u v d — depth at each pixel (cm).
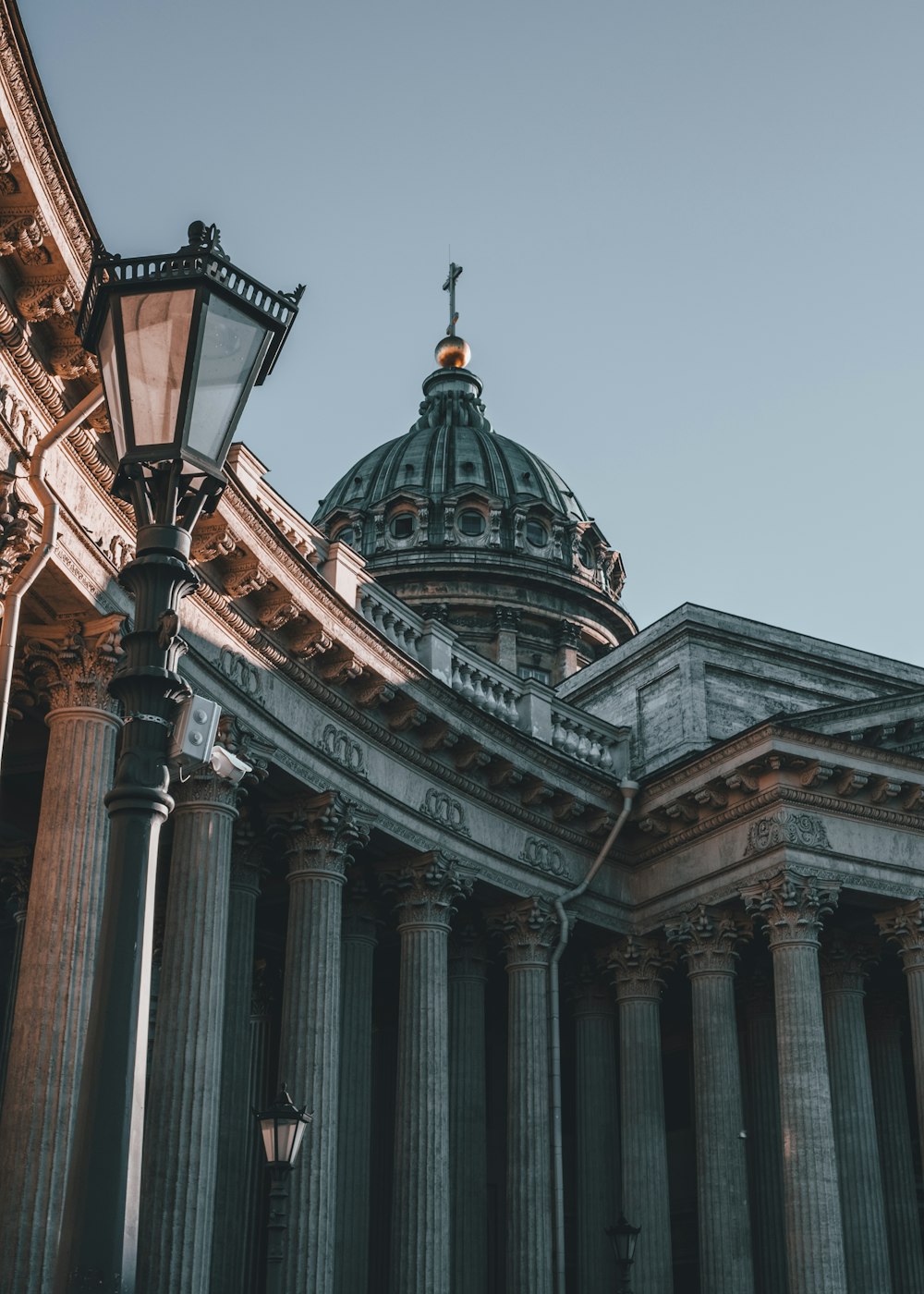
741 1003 3834
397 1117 2909
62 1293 860
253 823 2817
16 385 1923
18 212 1833
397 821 3008
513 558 6744
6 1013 2756
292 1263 2488
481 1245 3166
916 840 3503
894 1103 3853
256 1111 2294
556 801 3438
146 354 1039
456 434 7356
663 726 3925
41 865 1972
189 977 2350
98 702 2083
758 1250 3575
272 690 2703
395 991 3650
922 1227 4050
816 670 4144
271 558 2566
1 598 1897
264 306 1088
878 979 3953
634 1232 2997
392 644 2897
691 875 3491
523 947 3331
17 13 1678
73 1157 905
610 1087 3550
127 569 1038
